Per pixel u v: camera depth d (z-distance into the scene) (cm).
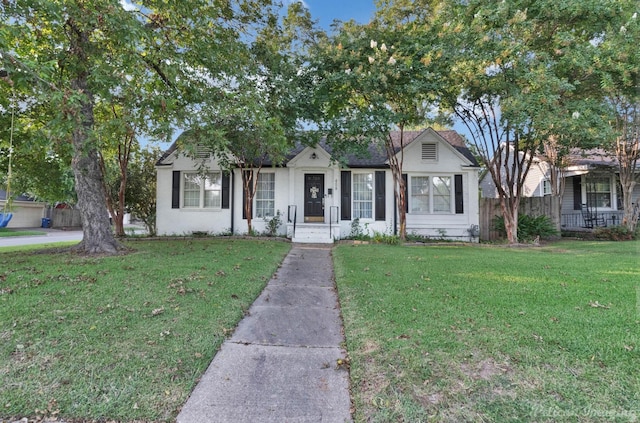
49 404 210
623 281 498
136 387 229
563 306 378
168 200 1288
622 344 277
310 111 991
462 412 204
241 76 793
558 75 835
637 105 970
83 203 769
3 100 677
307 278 584
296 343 312
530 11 820
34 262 622
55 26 570
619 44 761
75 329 306
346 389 238
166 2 660
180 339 299
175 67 646
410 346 282
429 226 1258
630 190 1257
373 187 1279
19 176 956
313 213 1271
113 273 525
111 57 609
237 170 1277
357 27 939
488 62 810
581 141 921
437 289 458
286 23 956
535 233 1211
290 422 203
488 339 290
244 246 908
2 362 249
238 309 388
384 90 920
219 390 234
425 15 999
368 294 438
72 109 482
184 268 572
